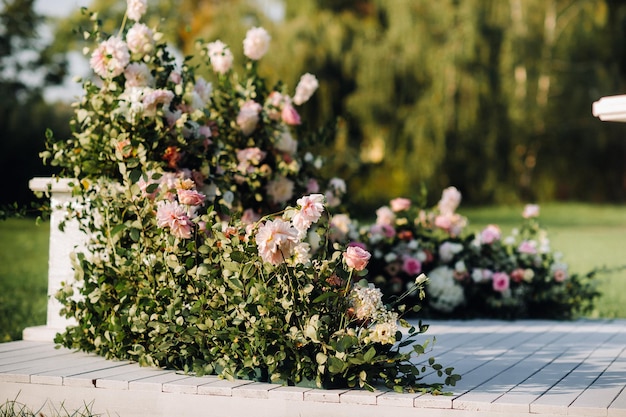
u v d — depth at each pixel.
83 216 3.94
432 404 2.87
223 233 3.47
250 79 5.37
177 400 3.18
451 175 18.28
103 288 3.80
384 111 17.17
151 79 4.36
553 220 18.44
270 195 5.28
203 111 4.51
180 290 3.49
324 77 17.11
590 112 19.02
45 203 4.28
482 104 17.25
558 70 18.77
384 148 17.64
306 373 3.15
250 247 3.26
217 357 3.42
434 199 18.33
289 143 5.32
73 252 3.84
